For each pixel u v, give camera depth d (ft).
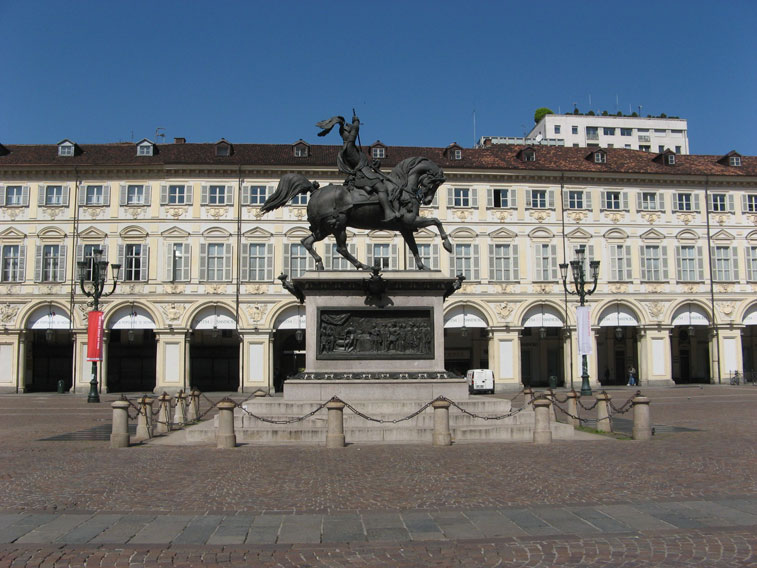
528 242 191.01
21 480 42.42
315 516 32.09
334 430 56.18
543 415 59.31
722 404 118.93
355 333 66.80
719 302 195.21
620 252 193.67
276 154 193.47
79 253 182.29
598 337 214.48
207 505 34.63
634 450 54.65
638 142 378.12
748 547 26.99
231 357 206.08
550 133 371.56
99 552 26.84
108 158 189.67
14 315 180.14
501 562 25.41
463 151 202.49
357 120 69.41
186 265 182.39
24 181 184.14
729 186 199.52
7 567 25.11
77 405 130.41
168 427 74.28
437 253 187.42
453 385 65.46
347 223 68.59
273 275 182.70
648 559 25.61
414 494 36.86
